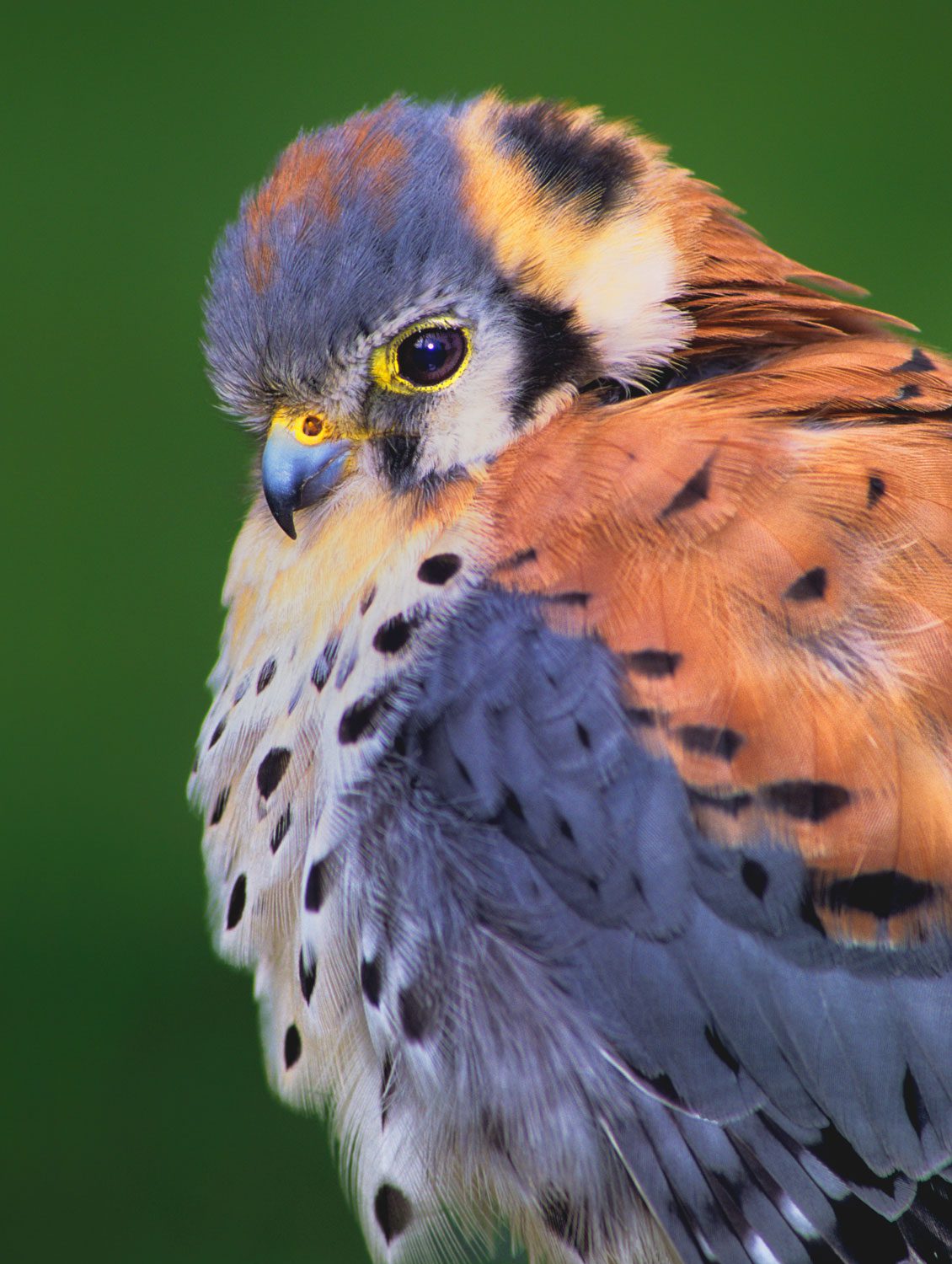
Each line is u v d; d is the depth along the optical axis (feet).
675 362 6.04
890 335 6.05
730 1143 5.97
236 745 6.07
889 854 5.93
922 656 5.93
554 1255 6.02
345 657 6.02
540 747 5.97
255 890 6.06
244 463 6.17
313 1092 6.08
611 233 6.04
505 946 5.98
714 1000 5.96
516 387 6.03
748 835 5.94
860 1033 5.95
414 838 5.99
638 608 5.96
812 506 5.96
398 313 6.02
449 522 6.01
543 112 6.07
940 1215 5.96
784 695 5.94
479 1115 6.00
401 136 6.05
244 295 6.05
